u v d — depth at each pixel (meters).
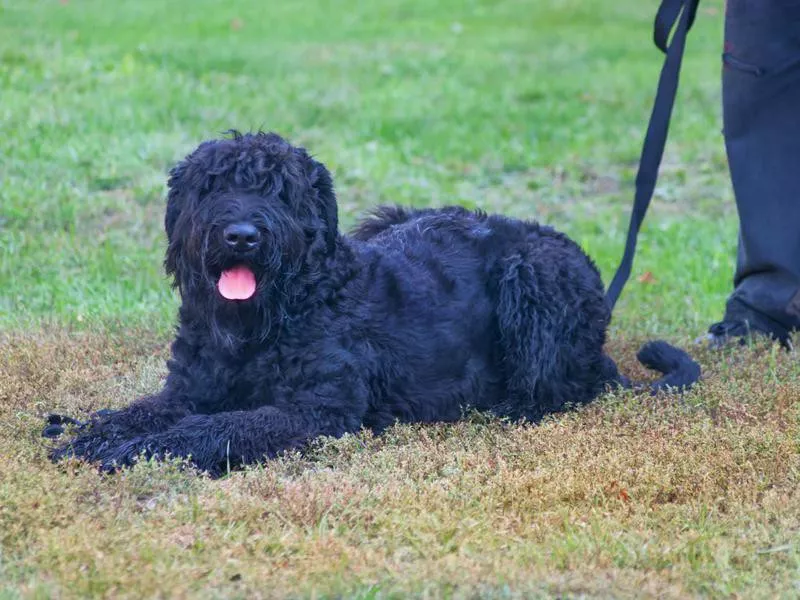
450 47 34.34
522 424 9.78
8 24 33.03
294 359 9.05
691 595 6.45
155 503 7.57
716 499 7.80
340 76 28.80
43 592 5.99
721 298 14.91
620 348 12.16
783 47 11.55
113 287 14.14
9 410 9.34
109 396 9.92
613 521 7.30
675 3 11.23
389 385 9.69
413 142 22.70
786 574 6.68
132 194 17.70
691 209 19.44
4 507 7.05
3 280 14.22
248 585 6.25
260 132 9.59
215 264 8.90
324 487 7.68
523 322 10.22
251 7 41.44
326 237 9.38
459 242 10.52
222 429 8.55
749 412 9.72
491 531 7.16
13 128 20.14
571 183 20.73
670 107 11.38
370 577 6.42
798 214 11.82
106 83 24.56
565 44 35.38
